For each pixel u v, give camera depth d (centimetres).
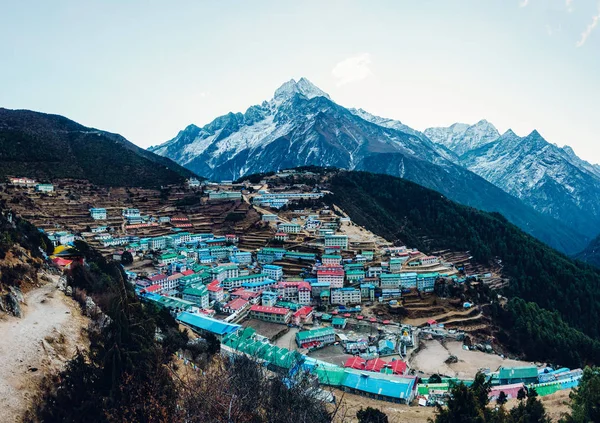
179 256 18312
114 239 18962
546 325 15525
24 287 6312
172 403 4075
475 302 16550
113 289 7750
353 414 7388
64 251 10388
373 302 16525
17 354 4659
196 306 13900
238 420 3503
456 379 10688
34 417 3962
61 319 5741
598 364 14300
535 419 5669
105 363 4603
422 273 18325
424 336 14162
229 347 10194
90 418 4103
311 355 11981
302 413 3953
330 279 17012
